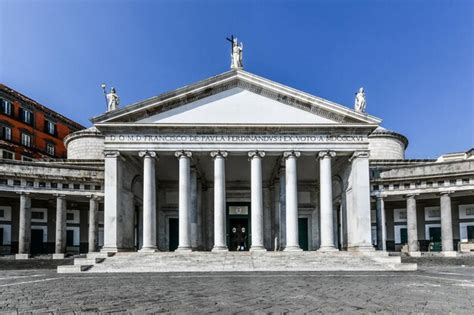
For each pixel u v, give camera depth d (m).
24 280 27.17
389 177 53.72
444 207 50.88
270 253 39.25
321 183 43.09
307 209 56.03
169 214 55.72
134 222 48.78
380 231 53.34
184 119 43.38
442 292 19.19
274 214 54.09
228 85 44.03
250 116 43.56
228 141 43.09
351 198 44.59
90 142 63.97
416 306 14.88
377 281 25.12
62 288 21.61
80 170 52.88
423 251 57.34
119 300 16.69
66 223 57.06
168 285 23.03
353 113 43.12
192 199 46.41
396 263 36.19
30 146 72.56
